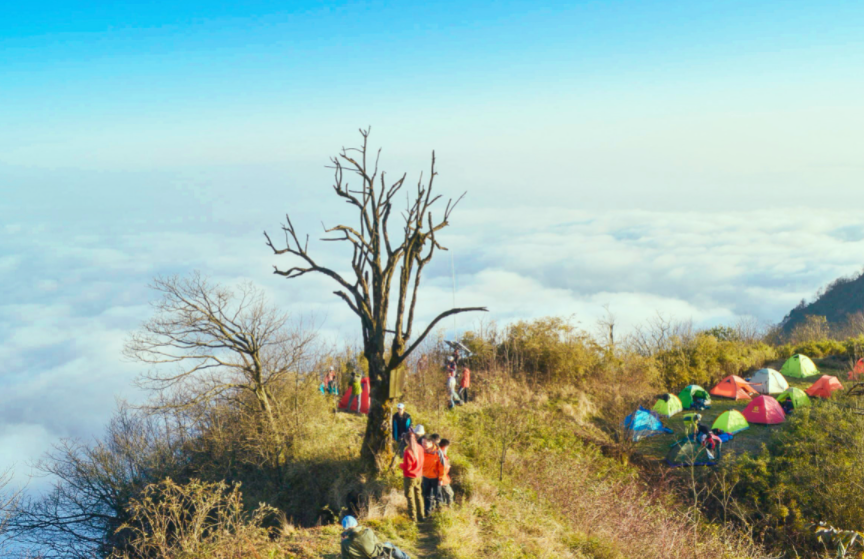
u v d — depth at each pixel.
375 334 14.11
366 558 8.30
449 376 22.03
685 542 12.71
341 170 14.20
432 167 13.83
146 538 10.94
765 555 14.82
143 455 18.92
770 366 32.31
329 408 20.62
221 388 18.22
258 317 18.36
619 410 24.28
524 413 21.56
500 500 12.80
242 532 10.34
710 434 20.16
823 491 16.98
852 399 21.14
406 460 11.34
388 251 14.05
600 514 13.11
